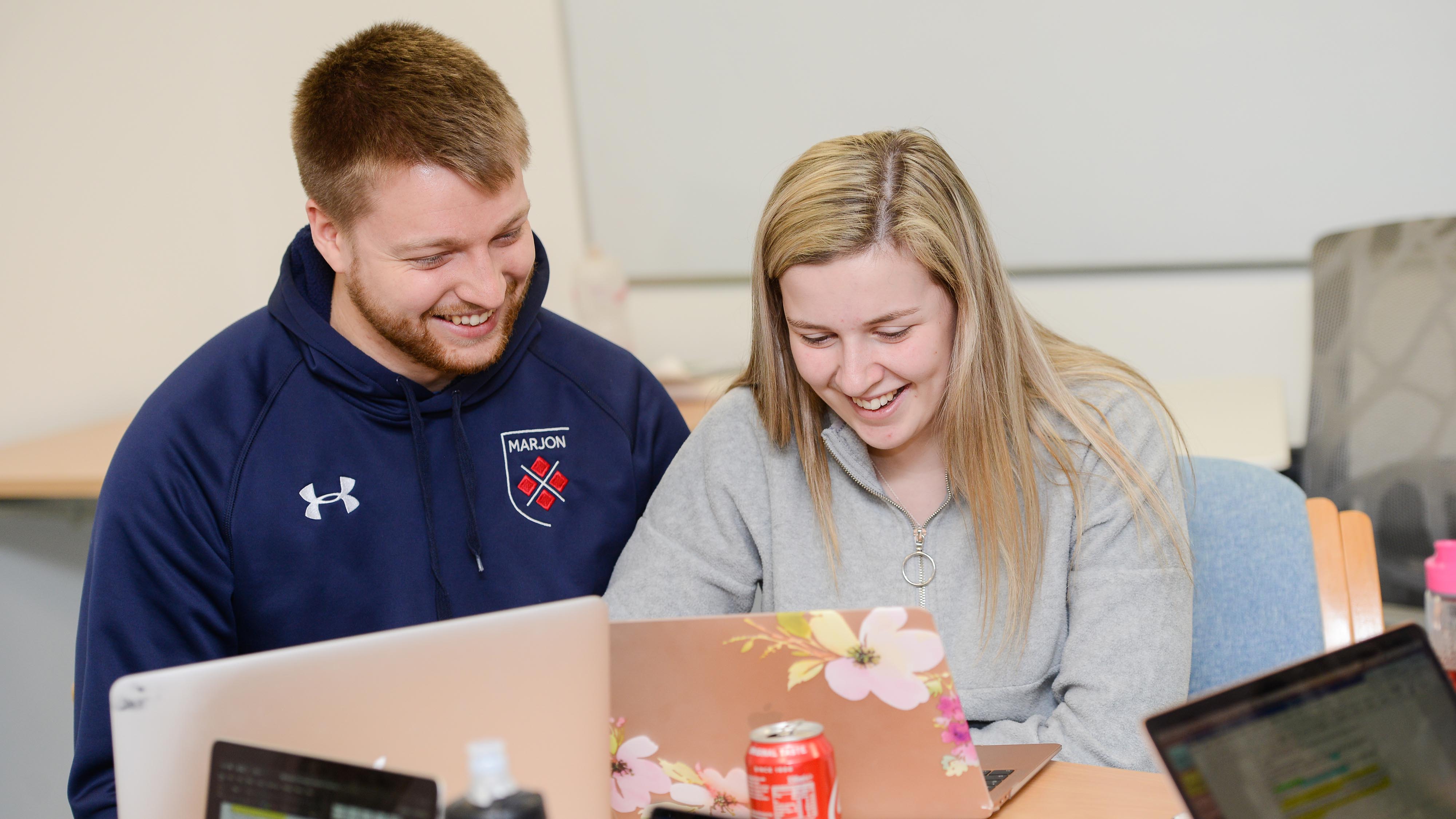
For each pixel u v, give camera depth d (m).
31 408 2.62
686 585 1.31
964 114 2.90
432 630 0.76
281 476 1.29
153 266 3.01
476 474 1.38
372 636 0.76
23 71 2.61
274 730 0.75
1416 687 0.75
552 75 3.31
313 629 1.31
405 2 3.30
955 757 0.84
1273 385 2.29
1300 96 2.55
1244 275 2.69
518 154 1.25
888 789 0.87
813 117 3.07
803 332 1.14
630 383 1.50
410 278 1.21
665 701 0.89
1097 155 2.78
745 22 3.09
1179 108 2.67
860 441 1.25
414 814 0.61
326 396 1.33
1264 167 2.62
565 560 1.40
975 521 1.21
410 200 1.17
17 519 2.36
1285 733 0.69
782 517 1.30
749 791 0.81
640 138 3.26
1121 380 1.27
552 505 1.41
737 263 3.24
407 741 0.77
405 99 1.15
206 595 1.26
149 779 0.74
